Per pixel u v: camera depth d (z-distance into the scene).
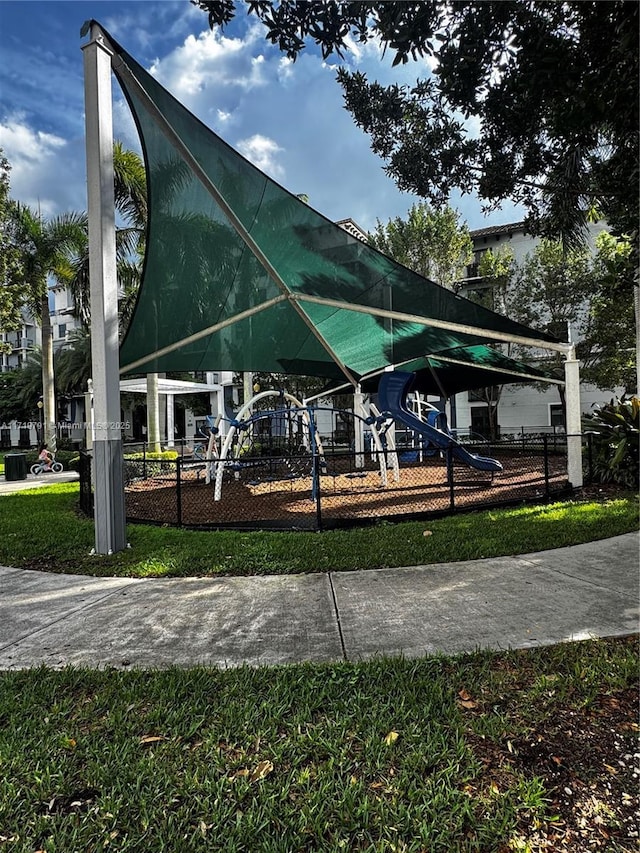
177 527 7.73
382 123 8.51
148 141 6.72
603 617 3.92
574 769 2.26
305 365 13.09
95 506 6.49
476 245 27.64
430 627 3.84
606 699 2.82
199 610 4.38
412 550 5.91
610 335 18.61
